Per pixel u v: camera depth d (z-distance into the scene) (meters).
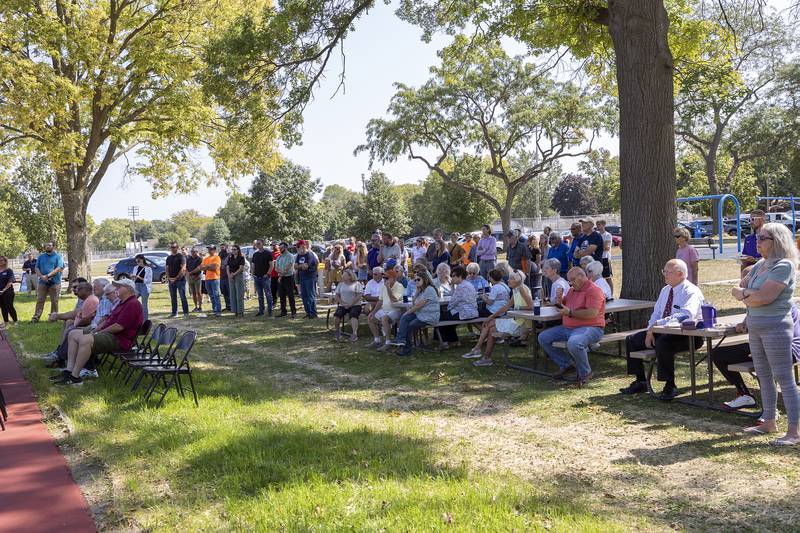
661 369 6.84
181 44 23.50
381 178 55.62
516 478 4.80
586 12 12.27
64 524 4.31
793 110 40.91
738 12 13.23
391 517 4.04
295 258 16.33
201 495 4.63
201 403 7.35
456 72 18.53
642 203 10.48
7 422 6.91
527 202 90.06
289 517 4.09
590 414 6.55
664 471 4.90
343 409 7.20
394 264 10.94
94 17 23.25
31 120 20.48
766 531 3.86
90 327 9.29
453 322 10.33
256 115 14.70
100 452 5.74
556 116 35.22
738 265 23.22
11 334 13.99
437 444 5.76
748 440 5.45
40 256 16.39
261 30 14.29
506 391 7.74
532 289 13.77
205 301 21.70
